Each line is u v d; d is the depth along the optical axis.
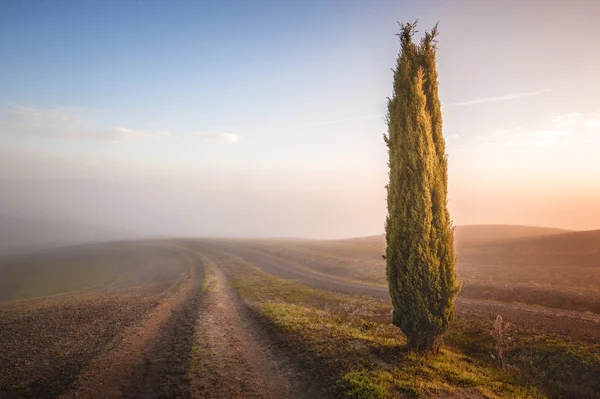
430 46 12.16
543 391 9.66
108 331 16.67
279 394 9.62
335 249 73.12
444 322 11.30
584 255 36.66
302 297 28.89
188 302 25.88
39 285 55.69
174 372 11.30
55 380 10.77
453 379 9.57
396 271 11.80
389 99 12.42
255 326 17.75
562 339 13.00
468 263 42.81
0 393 9.99
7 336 16.08
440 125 12.12
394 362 10.56
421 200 11.25
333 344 12.74
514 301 23.17
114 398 9.53
